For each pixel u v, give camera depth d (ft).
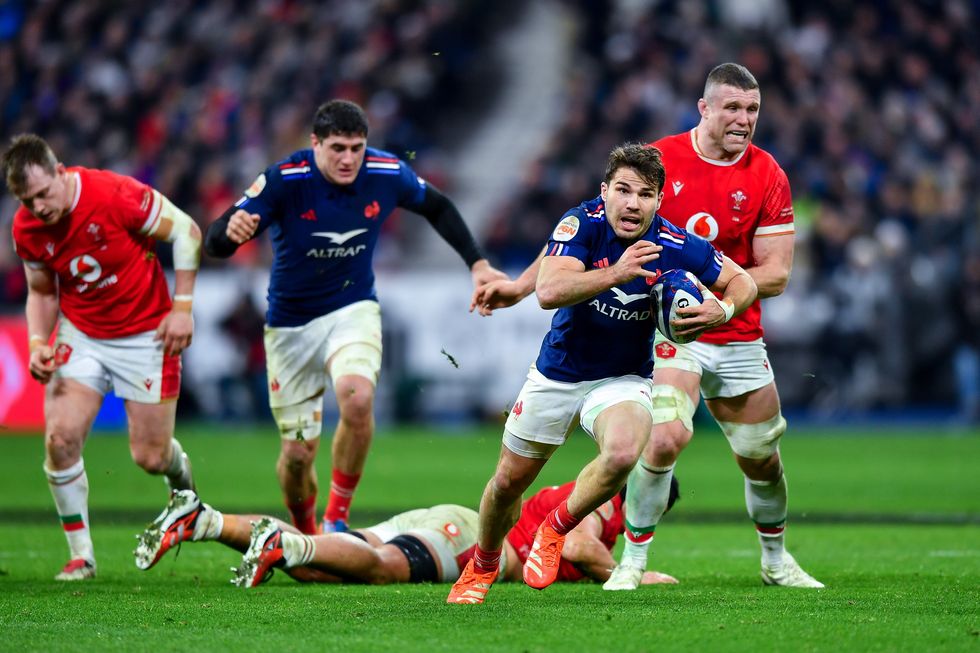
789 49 311.06
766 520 79.77
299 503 95.20
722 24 312.50
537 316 238.68
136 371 85.10
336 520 91.66
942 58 315.99
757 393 78.43
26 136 79.51
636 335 65.41
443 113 321.11
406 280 244.22
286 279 90.68
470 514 82.38
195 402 249.75
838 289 258.78
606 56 310.45
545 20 342.64
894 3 321.32
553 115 321.11
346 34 316.81
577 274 61.98
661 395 75.97
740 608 65.41
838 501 145.69
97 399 85.20
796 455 204.64
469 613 63.57
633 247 61.31
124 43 325.01
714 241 79.41
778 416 78.95
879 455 204.64
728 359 77.82
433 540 79.97
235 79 315.78
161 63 321.11
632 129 286.25
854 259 259.39
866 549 103.30
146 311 84.99
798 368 260.01
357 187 89.15
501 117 323.37
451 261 286.46
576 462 192.95
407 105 307.99
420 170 298.97
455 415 244.22
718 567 92.58
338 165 86.33
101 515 127.95
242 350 244.63
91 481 163.53
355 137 86.07
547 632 57.52
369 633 57.52
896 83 311.88
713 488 161.79
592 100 298.35
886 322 257.34
